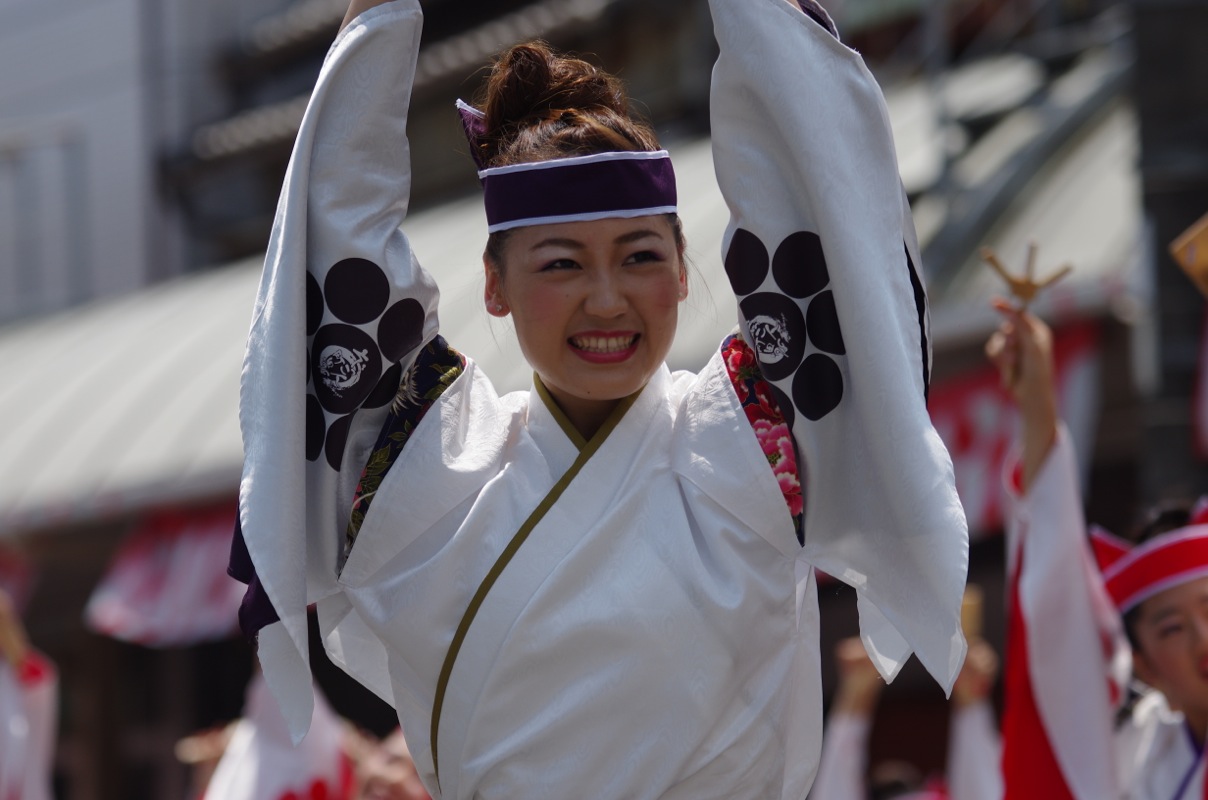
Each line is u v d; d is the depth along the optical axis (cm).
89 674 2366
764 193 467
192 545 1808
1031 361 702
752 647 467
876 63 2355
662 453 479
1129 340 1281
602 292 454
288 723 461
